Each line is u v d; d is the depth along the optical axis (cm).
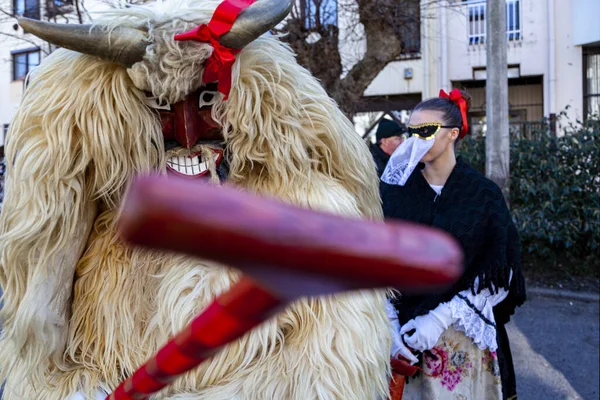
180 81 115
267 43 128
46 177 114
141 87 116
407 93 1323
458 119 203
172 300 118
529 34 1312
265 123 122
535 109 1371
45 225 115
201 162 127
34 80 119
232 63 115
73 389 118
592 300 534
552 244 601
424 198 200
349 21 690
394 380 174
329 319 117
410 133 206
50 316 117
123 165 119
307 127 127
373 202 143
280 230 26
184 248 25
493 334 185
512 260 189
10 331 120
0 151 195
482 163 635
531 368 389
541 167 580
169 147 128
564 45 1291
